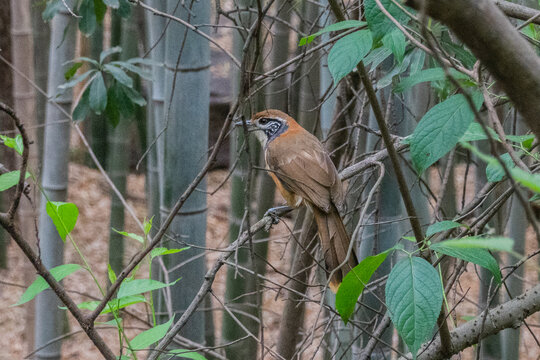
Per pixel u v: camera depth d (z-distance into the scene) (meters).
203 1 10.78
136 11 17.92
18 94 16.61
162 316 12.40
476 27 2.84
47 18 10.61
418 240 5.33
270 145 9.49
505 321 6.30
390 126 9.54
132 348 5.88
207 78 11.14
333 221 8.30
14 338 20.45
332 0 5.31
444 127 4.73
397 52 5.04
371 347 7.24
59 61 13.45
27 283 16.31
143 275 21.77
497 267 4.86
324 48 9.88
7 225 5.50
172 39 10.89
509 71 2.88
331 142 10.73
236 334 13.08
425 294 4.62
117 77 11.16
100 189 28.73
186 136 11.20
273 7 14.26
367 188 10.61
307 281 9.79
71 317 21.55
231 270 12.92
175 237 10.05
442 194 8.50
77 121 11.55
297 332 10.59
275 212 8.86
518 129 9.12
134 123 25.81
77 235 26.05
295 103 13.35
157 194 15.62
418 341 4.52
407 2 3.01
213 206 27.45
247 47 5.64
